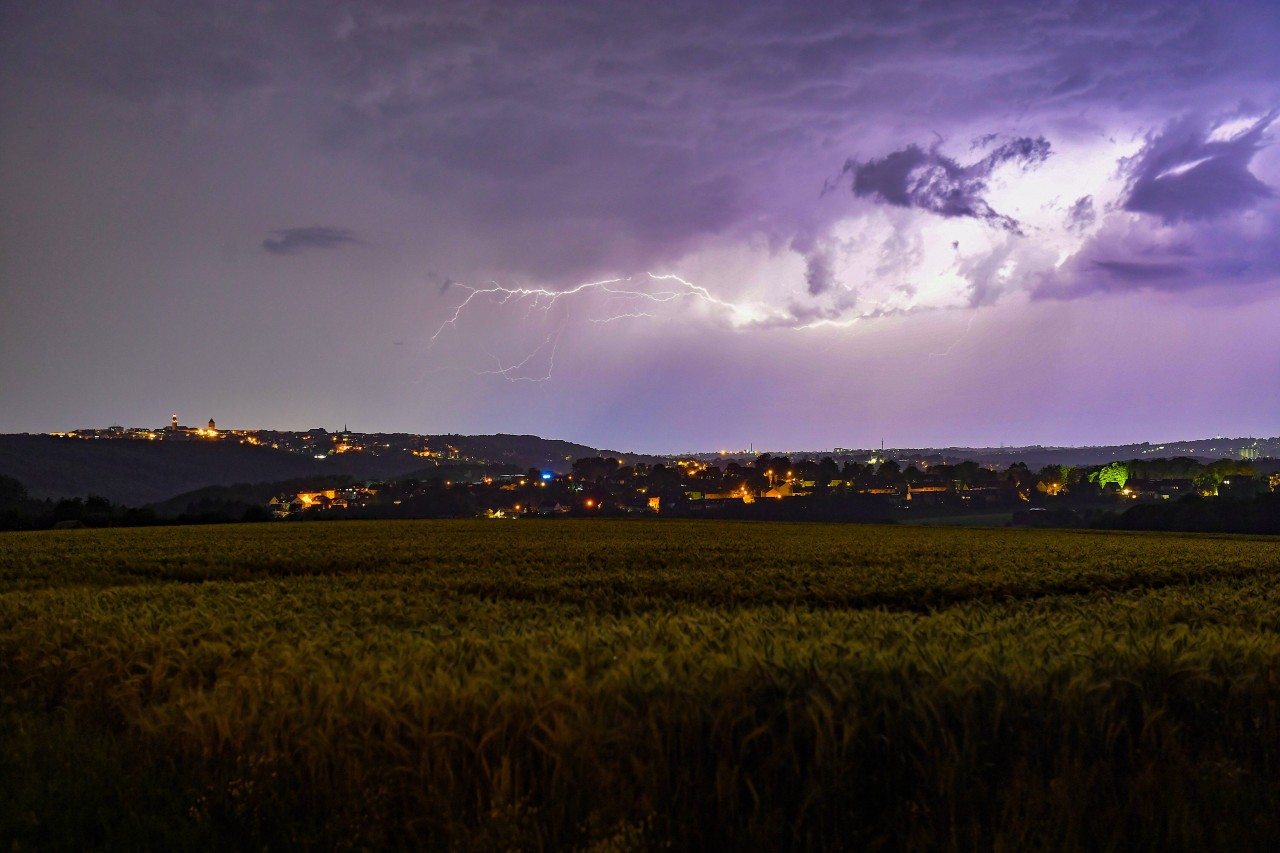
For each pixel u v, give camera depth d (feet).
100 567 94.84
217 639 33.04
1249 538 205.87
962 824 17.03
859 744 18.35
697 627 31.76
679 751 18.28
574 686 19.66
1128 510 329.52
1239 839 16.38
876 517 424.87
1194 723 20.67
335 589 65.57
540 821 16.80
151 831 17.29
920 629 31.12
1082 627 35.96
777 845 16.15
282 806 18.06
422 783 18.01
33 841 17.26
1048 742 19.10
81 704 26.94
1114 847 15.98
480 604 53.67
